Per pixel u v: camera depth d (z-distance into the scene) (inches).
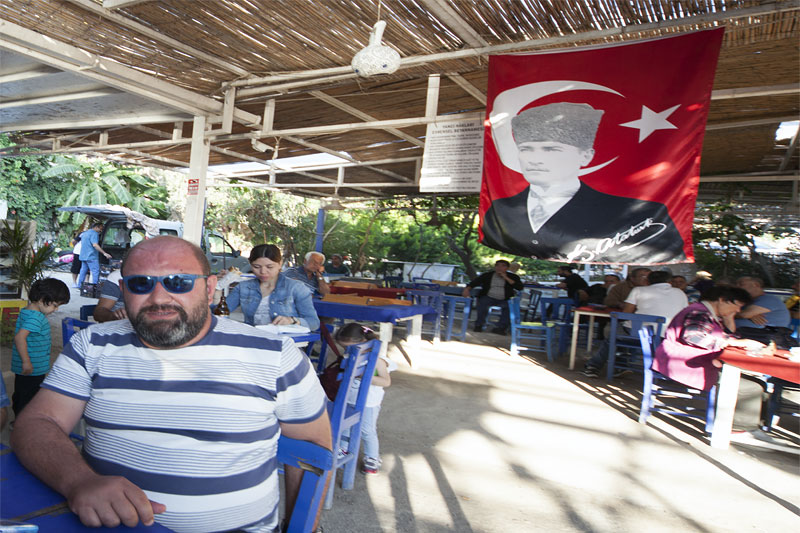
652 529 128.0
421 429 186.4
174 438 61.1
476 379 261.7
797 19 168.1
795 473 167.6
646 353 210.7
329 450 69.9
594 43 195.2
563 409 222.1
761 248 717.3
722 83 241.0
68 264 672.4
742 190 447.8
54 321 318.0
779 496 150.2
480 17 183.5
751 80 235.5
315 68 233.8
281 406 66.5
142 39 209.0
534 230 201.3
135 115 299.6
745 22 173.5
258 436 63.7
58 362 64.2
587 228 193.3
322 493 72.5
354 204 714.2
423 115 305.0
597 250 191.9
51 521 47.4
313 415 69.0
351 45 209.2
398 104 286.7
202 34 204.4
